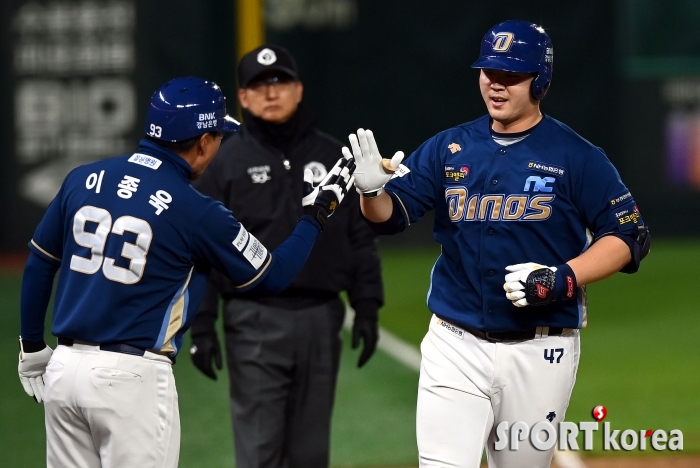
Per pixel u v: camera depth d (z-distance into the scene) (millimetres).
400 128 54281
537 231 13445
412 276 46500
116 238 12531
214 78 52250
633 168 55094
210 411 25297
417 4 53750
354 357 31125
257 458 17031
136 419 12523
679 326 36094
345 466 21344
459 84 54281
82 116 51938
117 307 12508
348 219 17719
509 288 12828
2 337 33719
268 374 17047
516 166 13516
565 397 13984
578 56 54281
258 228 17266
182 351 31875
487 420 13828
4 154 52094
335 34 53656
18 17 51594
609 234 13258
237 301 17172
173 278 12734
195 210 12719
